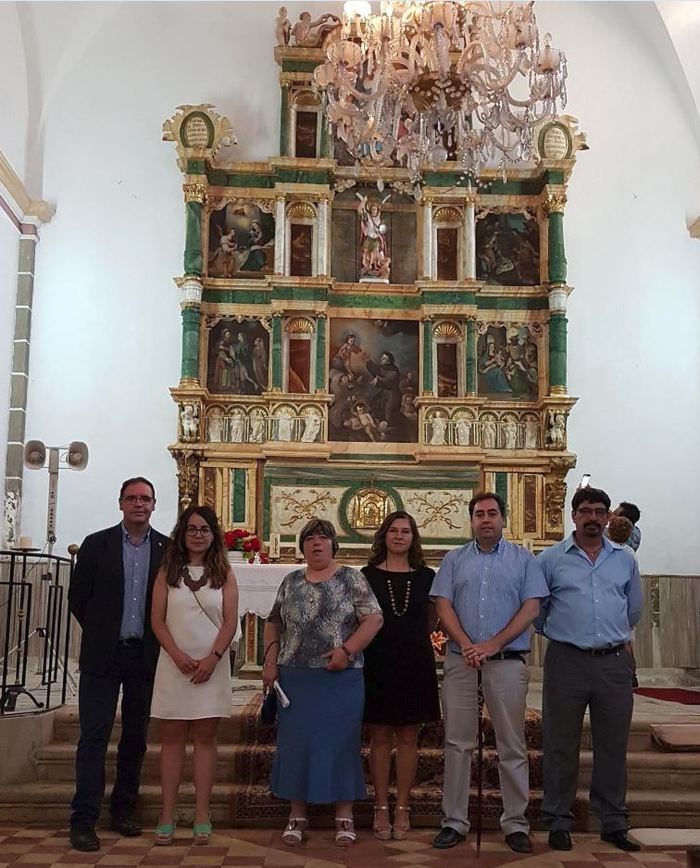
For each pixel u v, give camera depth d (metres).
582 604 5.57
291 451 11.34
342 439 11.70
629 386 12.12
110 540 5.74
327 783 5.32
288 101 12.15
